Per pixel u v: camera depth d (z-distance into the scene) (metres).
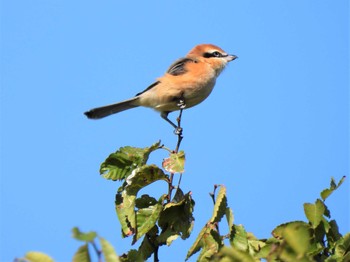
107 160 9.44
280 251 5.57
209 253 7.68
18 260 5.28
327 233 7.77
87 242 5.18
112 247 5.15
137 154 9.41
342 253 7.55
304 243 5.57
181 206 8.90
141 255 8.38
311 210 7.56
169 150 9.40
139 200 9.04
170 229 8.89
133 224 8.74
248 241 7.79
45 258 5.30
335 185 7.73
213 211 7.90
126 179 9.05
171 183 9.05
